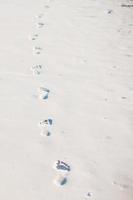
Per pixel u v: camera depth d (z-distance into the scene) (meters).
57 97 4.98
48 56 6.03
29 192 3.50
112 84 5.31
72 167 3.83
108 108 4.80
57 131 4.35
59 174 3.72
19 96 4.96
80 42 6.56
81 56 6.07
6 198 3.41
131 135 4.32
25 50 6.20
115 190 3.56
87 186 3.60
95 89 5.19
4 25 7.11
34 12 7.82
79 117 4.61
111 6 8.43
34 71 5.56
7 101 4.85
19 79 5.34
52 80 5.36
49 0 8.63
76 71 5.62
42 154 3.98
